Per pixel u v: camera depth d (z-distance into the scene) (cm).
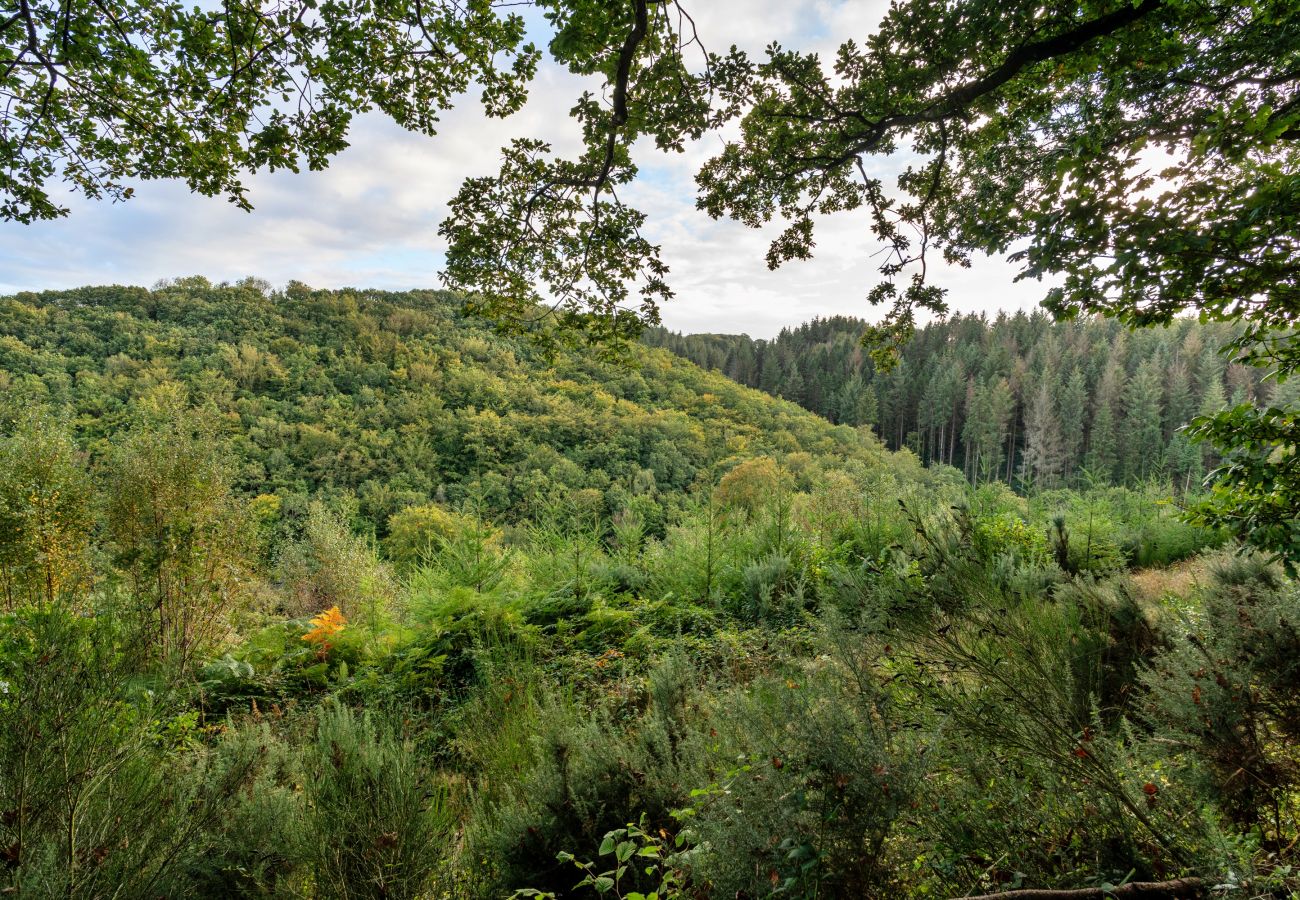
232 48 362
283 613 925
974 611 208
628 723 322
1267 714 186
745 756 173
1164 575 587
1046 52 321
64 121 414
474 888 196
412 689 442
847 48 398
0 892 128
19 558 516
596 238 461
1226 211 190
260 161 401
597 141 436
